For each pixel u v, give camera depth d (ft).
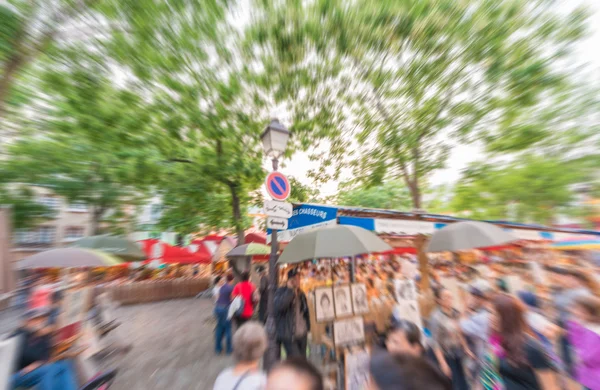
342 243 12.17
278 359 15.55
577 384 9.68
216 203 43.19
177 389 15.94
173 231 46.19
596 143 35.19
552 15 25.91
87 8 20.16
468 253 25.77
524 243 26.37
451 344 13.20
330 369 13.97
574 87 30.60
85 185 39.65
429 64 30.73
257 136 35.96
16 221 39.65
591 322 9.86
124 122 27.35
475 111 31.63
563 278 13.84
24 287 28.19
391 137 34.32
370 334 13.92
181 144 33.45
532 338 9.01
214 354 21.25
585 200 41.83
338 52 32.60
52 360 12.09
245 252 26.30
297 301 16.07
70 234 80.84
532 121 33.01
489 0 26.07
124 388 16.07
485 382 11.69
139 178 35.32
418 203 36.76
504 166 40.42
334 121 38.88
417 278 20.66
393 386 5.59
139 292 47.37
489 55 28.45
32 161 34.91
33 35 19.29
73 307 13.74
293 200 44.27
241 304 20.51
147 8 21.81
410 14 28.19
